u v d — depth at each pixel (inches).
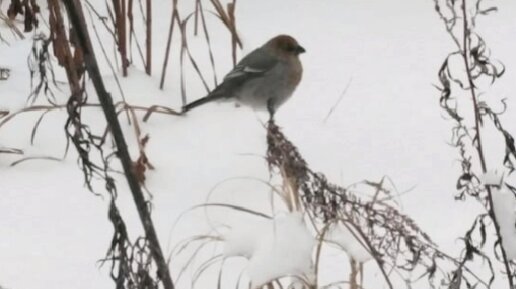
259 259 204.5
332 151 312.8
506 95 346.0
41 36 328.8
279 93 338.3
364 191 286.2
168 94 357.4
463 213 273.1
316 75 368.8
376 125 330.6
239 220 272.2
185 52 390.3
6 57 366.6
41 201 285.0
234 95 339.9
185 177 299.3
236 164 306.2
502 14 411.2
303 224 210.5
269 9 431.5
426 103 344.5
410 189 286.7
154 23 419.5
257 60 336.2
